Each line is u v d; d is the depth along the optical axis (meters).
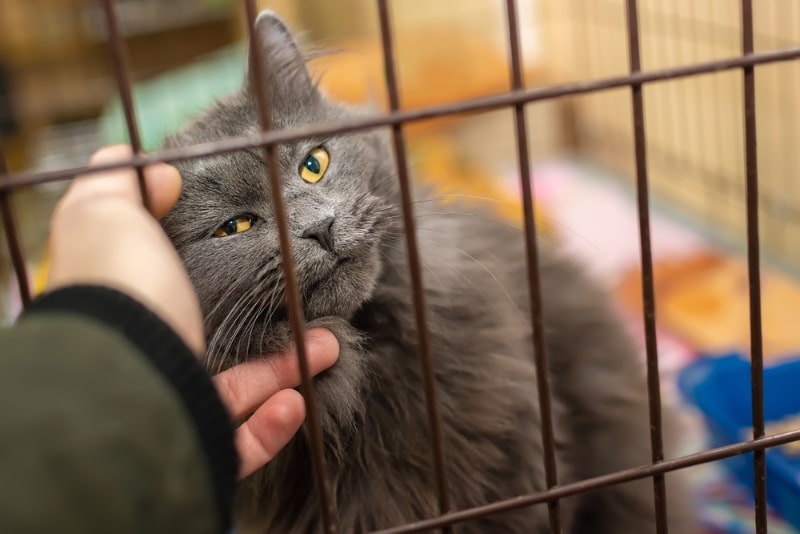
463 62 3.12
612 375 1.41
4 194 0.63
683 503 1.42
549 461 0.82
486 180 2.79
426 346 0.75
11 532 0.46
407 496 1.10
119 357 0.53
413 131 3.03
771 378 1.71
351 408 1.06
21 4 3.77
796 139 2.21
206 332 1.08
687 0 2.51
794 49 0.76
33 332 0.52
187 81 3.03
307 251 1.03
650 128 2.84
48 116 3.74
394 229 1.16
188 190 1.12
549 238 1.69
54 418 0.48
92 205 0.64
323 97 1.31
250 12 0.64
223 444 0.58
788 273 2.25
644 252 0.79
